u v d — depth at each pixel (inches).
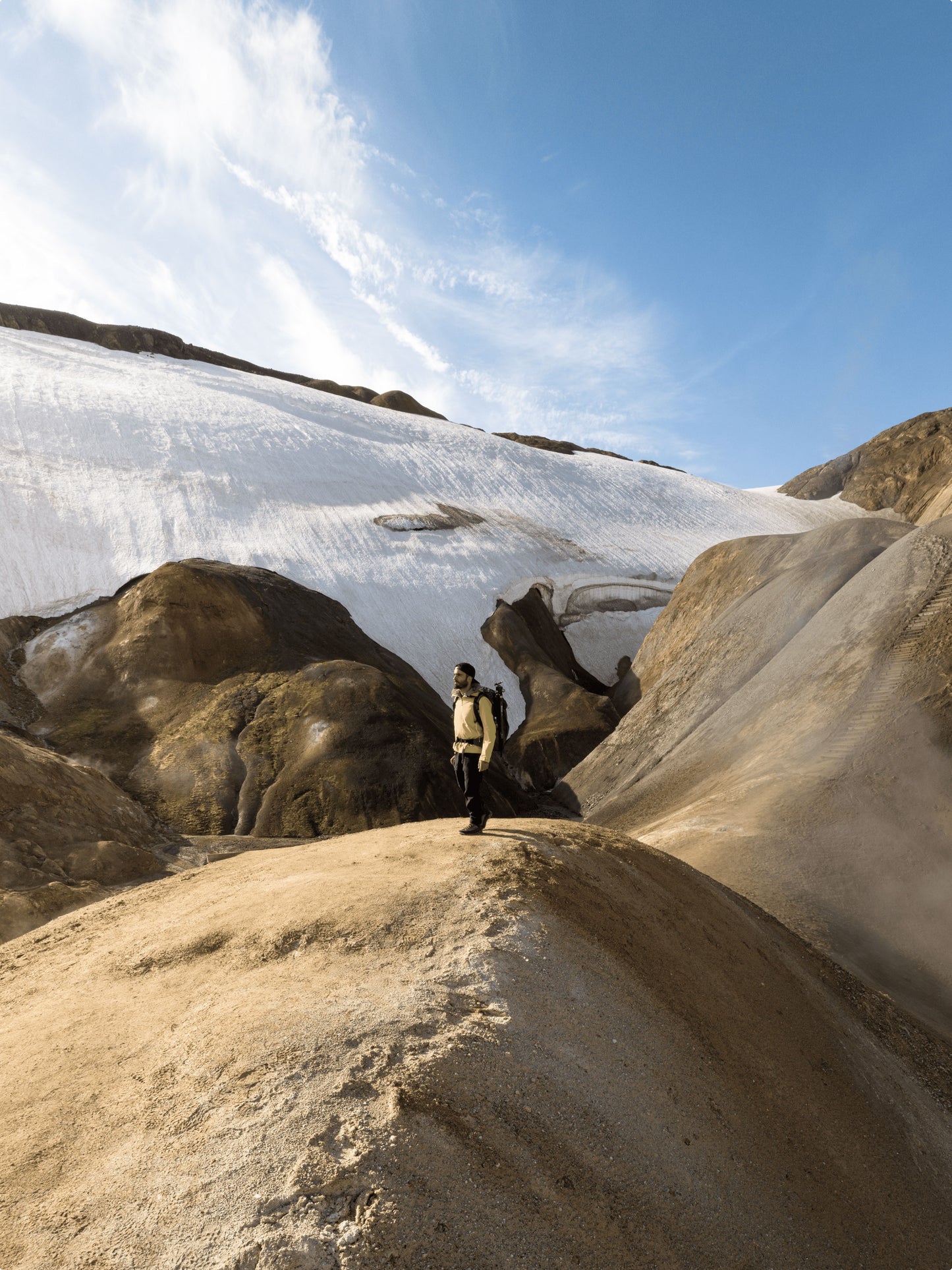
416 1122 104.4
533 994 143.7
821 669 693.9
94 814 544.4
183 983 156.3
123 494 1892.2
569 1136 116.4
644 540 2677.2
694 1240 113.7
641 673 1552.7
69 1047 139.1
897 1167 178.5
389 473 2657.5
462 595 1930.4
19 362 2610.7
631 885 221.3
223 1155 99.9
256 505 2081.7
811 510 3415.4
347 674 1171.9
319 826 954.7
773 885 421.4
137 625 1235.2
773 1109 161.8
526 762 1407.5
